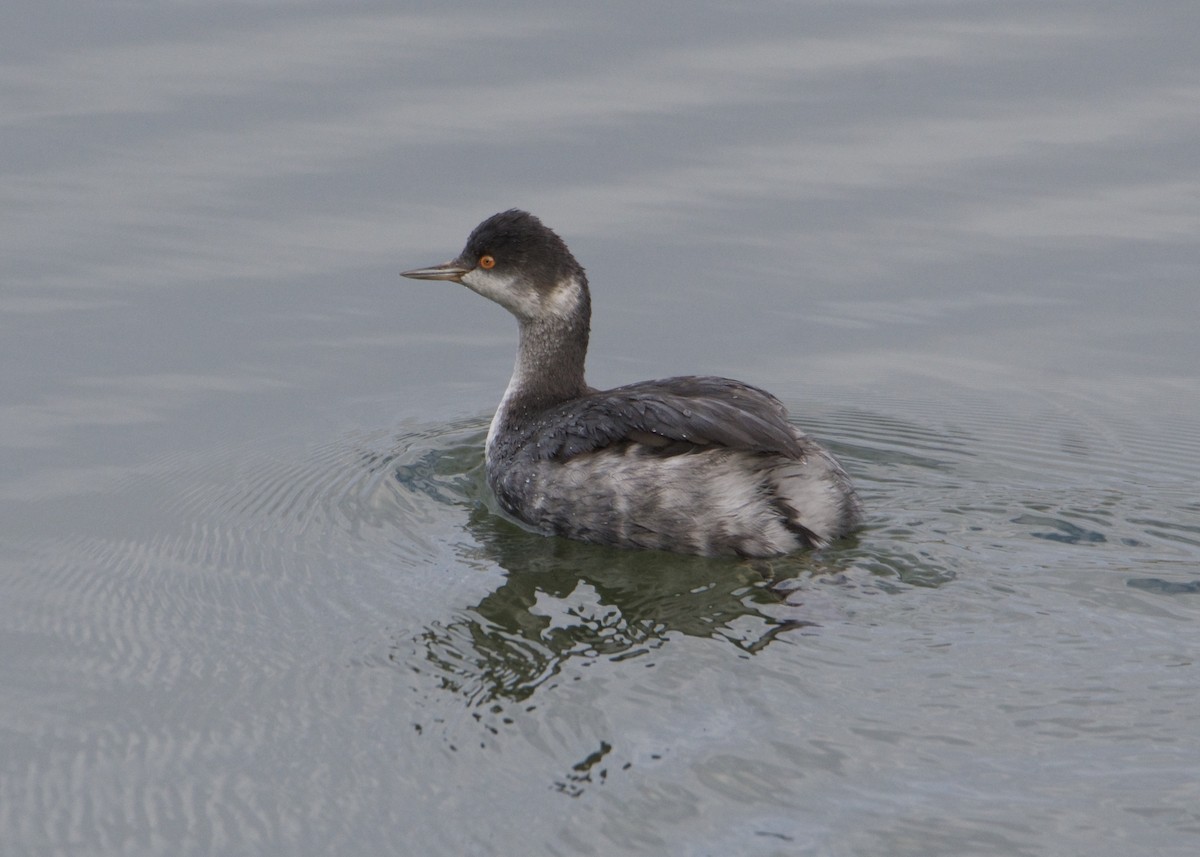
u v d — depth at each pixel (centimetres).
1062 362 1741
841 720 988
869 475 1436
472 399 1684
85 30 2425
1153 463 1470
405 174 2061
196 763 998
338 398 1672
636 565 1260
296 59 2316
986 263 1916
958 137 2138
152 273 1880
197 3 2508
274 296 1855
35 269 1872
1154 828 870
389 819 923
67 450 1526
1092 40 2356
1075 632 1098
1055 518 1316
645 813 902
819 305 1859
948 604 1151
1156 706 996
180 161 2088
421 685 1066
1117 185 2039
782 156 2105
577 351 1472
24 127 2156
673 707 1012
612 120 2166
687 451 1289
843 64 2297
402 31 2405
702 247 1948
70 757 1012
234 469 1489
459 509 1391
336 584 1237
